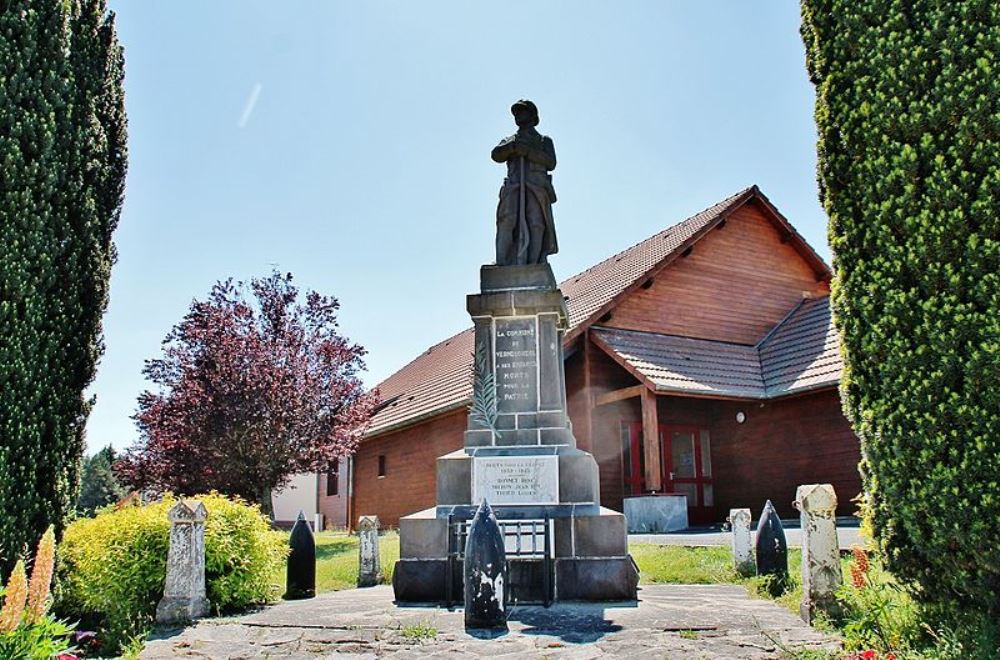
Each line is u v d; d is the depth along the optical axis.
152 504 8.96
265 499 20.48
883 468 5.75
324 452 20.67
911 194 5.69
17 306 7.46
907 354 5.61
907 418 5.58
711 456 21.72
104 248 8.73
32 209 7.69
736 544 9.88
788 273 24.48
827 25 6.46
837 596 6.36
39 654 4.87
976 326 5.31
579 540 8.50
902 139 5.80
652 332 21.39
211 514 8.30
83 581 7.95
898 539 5.81
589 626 6.62
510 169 10.47
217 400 19.58
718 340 22.44
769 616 6.89
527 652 5.80
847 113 6.18
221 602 8.06
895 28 5.89
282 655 5.93
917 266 5.61
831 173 6.36
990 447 5.21
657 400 21.25
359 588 10.20
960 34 5.59
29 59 7.89
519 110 10.49
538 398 9.54
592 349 20.41
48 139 7.88
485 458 9.15
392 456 26.56
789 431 19.81
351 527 29.19
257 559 8.39
